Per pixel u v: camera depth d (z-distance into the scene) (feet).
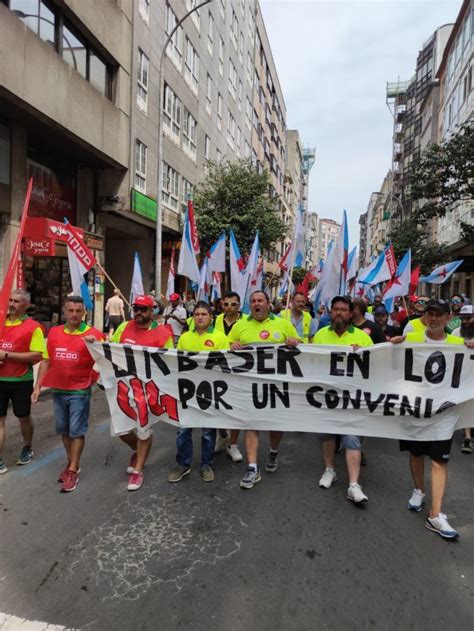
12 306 14.57
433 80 148.25
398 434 13.02
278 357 14.03
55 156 44.04
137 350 14.05
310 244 333.83
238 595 8.86
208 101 82.64
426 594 8.97
